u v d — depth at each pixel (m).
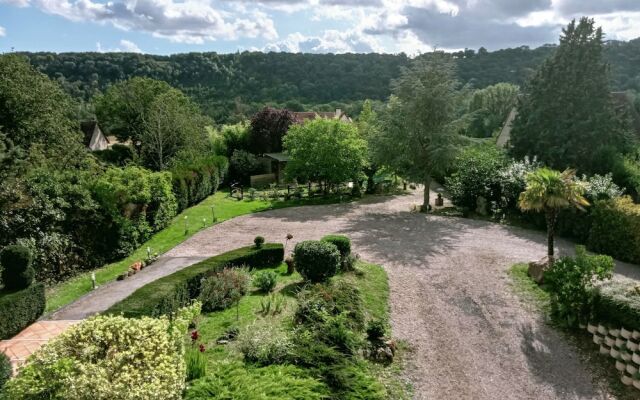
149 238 20.03
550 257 13.88
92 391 5.45
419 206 26.00
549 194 13.30
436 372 9.11
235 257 14.21
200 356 7.31
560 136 24.75
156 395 5.62
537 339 10.41
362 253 16.86
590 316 10.22
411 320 11.30
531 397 8.38
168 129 33.38
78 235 15.68
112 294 13.14
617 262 16.20
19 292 10.51
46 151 22.16
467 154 24.62
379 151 25.06
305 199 29.64
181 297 11.19
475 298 12.59
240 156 40.12
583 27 24.69
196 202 29.22
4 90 22.94
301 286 12.83
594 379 8.91
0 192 13.23
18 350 9.52
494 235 19.48
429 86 23.86
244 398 6.07
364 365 8.57
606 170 22.67
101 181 16.70
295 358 7.71
